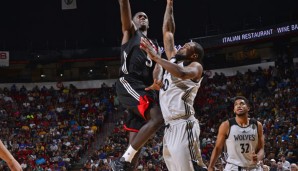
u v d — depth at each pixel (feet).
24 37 93.76
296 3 82.17
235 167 18.70
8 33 93.25
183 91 12.98
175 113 12.91
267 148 52.90
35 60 90.63
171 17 15.42
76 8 89.66
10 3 93.35
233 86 80.59
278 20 83.76
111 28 94.53
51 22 94.48
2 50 92.38
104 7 94.32
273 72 78.54
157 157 58.13
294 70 76.95
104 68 96.43
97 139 75.56
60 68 96.63
